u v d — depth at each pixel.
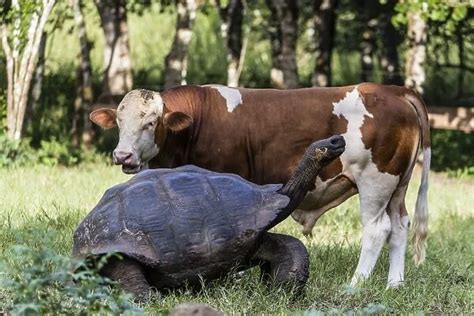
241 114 20.84
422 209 21.47
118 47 41.62
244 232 18.05
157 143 20.50
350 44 48.12
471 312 19.17
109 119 21.09
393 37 45.62
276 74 44.06
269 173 20.91
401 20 35.50
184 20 39.91
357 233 26.56
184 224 17.98
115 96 39.78
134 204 18.16
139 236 17.88
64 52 53.41
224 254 18.03
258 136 20.80
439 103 47.94
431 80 49.47
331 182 20.88
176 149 20.80
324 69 42.88
